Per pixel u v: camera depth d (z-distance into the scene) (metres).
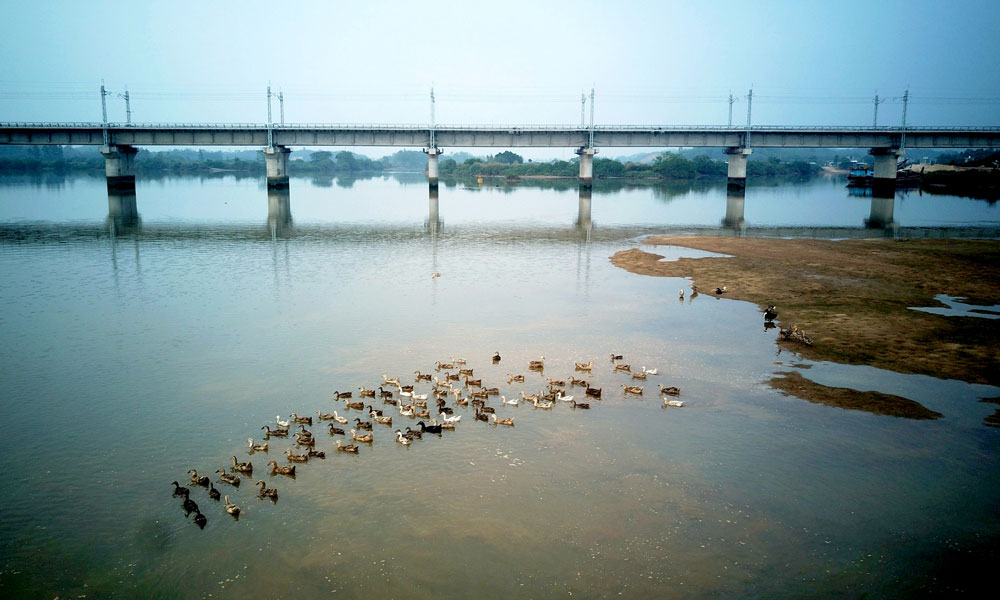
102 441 28.14
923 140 157.38
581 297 54.28
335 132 152.25
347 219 115.75
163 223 105.38
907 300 52.06
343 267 67.94
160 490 24.50
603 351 39.75
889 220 115.06
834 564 20.39
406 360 38.00
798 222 112.31
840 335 42.66
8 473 25.58
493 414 30.31
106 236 88.81
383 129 152.00
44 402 31.98
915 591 19.22
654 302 52.41
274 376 35.50
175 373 35.88
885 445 27.77
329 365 37.19
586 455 26.91
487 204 154.50
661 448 27.50
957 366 36.91
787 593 19.14
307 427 29.58
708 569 20.12
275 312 48.72
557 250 80.38
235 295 54.31
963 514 22.92
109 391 33.38
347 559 20.58
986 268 64.62
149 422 29.92
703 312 49.16
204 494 24.16
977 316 47.06
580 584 19.44
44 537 21.80
